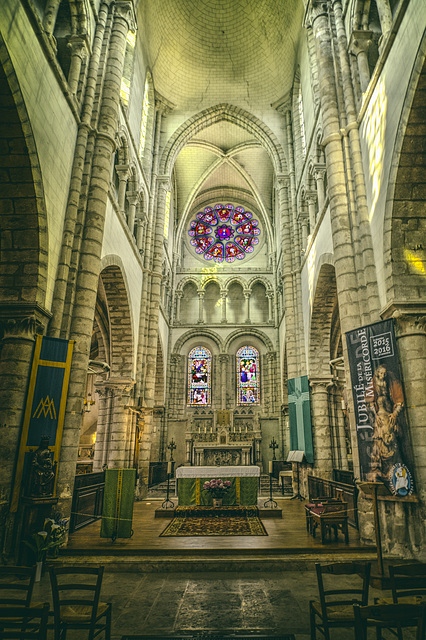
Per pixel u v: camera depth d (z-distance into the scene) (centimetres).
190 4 2034
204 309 3234
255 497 1360
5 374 885
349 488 1106
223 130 2738
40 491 841
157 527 1130
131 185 1777
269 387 2948
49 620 603
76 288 1073
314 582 758
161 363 2803
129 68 1683
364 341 987
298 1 1808
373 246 1064
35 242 932
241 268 3253
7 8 750
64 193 1074
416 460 862
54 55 960
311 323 1739
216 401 2972
